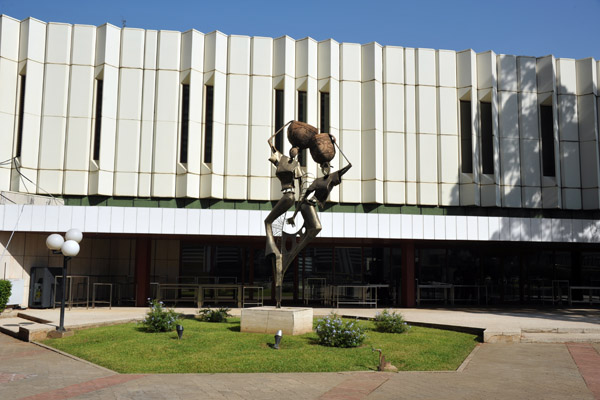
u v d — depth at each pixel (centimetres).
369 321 1544
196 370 874
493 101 2511
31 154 2272
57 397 704
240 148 2397
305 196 1267
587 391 764
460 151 2511
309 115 2442
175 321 1284
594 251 2570
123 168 2322
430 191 2466
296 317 1213
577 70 2592
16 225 1808
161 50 2403
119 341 1116
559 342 1239
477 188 2467
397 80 2527
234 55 2445
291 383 791
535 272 2528
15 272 1916
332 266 2327
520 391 761
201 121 2403
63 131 2311
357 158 2452
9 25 2314
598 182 2508
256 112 2423
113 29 2384
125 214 1856
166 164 2342
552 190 2509
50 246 1266
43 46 2345
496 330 1250
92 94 2347
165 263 2370
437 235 1983
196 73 2402
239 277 2352
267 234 1321
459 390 763
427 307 2214
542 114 2588
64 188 2278
